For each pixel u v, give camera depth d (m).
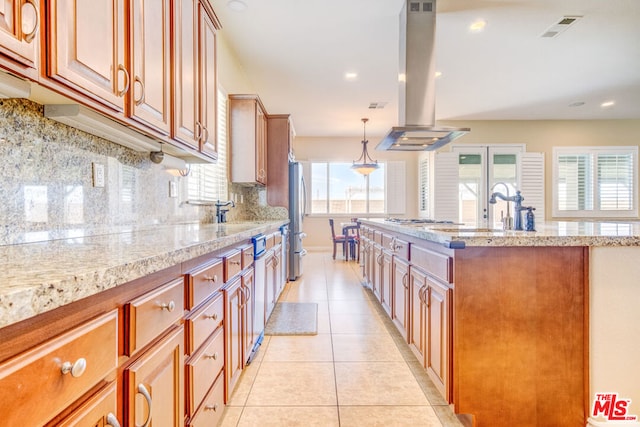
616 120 6.50
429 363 1.85
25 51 0.80
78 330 0.64
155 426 0.91
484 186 6.51
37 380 0.55
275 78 4.46
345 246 6.67
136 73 1.28
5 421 0.49
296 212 4.81
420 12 2.84
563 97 5.24
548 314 1.55
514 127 6.51
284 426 1.61
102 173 1.57
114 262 0.77
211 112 2.16
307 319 3.08
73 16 0.95
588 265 1.55
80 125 1.33
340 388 1.94
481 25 3.20
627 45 3.60
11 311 0.49
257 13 2.98
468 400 1.54
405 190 7.86
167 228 2.08
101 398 0.70
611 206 6.48
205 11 2.05
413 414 1.70
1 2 0.73
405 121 2.92
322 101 5.40
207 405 1.33
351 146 7.91
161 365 0.95
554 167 6.50
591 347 1.55
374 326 2.96
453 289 1.55
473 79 4.53
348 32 3.31
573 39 3.46
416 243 2.12
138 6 1.30
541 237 1.50
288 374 2.10
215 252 1.47
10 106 1.08
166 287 1.00
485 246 1.51
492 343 1.54
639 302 1.54
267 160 4.50
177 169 2.33
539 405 1.55
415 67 2.87
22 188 1.14
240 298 1.86
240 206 4.20
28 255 0.89
